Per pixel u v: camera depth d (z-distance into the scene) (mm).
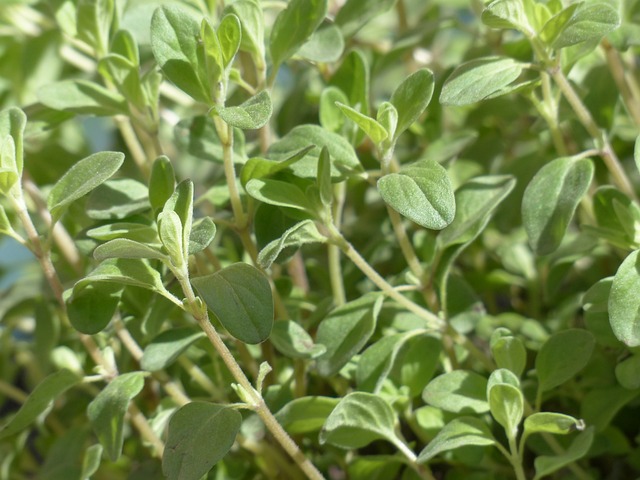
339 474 181
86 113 164
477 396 142
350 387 171
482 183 160
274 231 149
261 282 126
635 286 125
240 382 131
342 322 148
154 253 120
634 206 146
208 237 127
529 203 147
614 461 173
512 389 128
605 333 147
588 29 137
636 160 131
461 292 170
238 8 150
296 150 148
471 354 172
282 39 154
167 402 164
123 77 161
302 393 162
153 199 144
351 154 148
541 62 146
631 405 165
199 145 163
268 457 162
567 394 166
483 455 150
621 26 158
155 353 146
